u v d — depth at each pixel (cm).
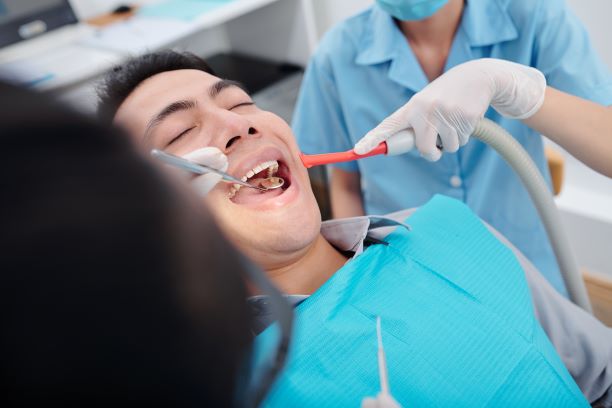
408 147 81
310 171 186
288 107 205
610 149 80
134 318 21
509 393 69
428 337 71
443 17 103
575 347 87
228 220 74
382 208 126
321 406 63
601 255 176
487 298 77
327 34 118
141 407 22
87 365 21
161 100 76
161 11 204
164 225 22
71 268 20
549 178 119
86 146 22
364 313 72
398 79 108
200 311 23
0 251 20
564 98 83
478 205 118
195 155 66
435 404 66
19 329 20
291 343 31
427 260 80
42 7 183
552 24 100
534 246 123
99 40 183
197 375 23
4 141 21
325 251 86
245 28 225
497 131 81
